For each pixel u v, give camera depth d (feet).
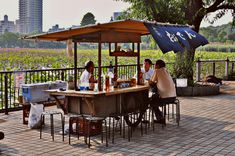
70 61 101.60
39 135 26.13
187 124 29.94
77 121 25.96
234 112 35.42
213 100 43.21
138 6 48.98
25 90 29.35
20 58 116.26
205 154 21.54
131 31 28.07
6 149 22.58
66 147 23.12
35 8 563.89
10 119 31.68
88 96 24.18
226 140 24.81
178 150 22.39
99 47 25.38
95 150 22.44
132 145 23.53
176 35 26.86
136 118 29.89
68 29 24.77
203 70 67.05
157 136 25.90
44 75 43.55
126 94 27.32
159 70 29.07
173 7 49.55
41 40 28.45
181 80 47.03
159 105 28.60
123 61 81.61
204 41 29.27
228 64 71.20
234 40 222.28
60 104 26.48
